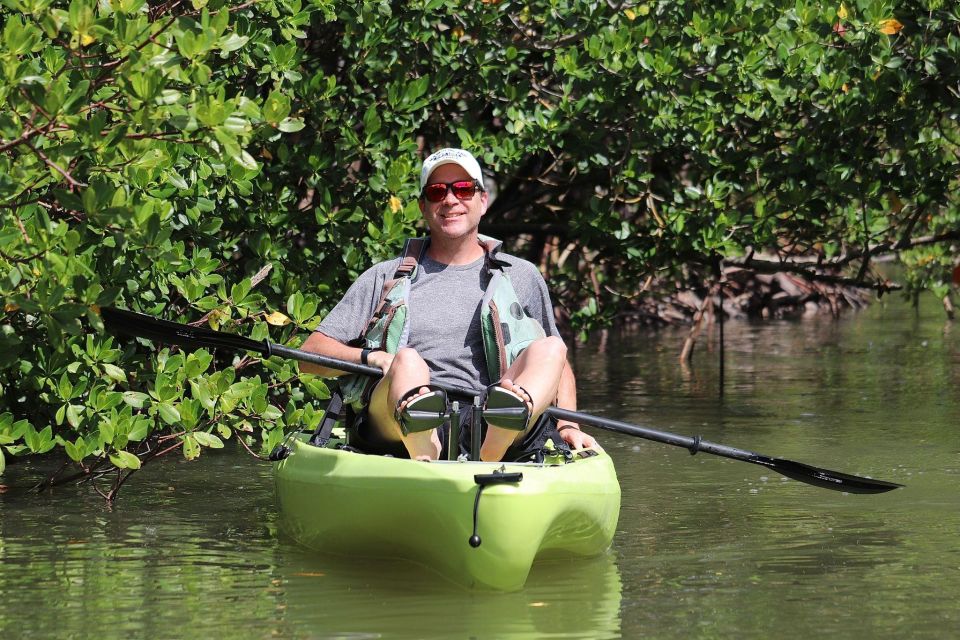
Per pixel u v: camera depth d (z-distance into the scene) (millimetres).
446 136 20312
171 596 9820
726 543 11672
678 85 20094
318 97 17391
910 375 26500
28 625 9039
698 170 22172
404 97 17719
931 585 10133
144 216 10547
